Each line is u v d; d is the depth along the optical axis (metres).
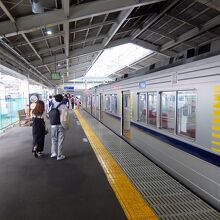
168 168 5.49
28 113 13.75
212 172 3.85
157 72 6.08
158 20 10.31
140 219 3.17
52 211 3.48
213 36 11.00
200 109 4.18
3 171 5.36
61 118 6.17
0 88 20.80
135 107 8.04
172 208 3.47
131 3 6.90
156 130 6.18
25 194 4.08
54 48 10.44
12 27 6.18
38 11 5.16
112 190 4.17
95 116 18.91
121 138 9.42
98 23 8.88
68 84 40.12
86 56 16.42
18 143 8.65
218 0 6.95
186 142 4.65
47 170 5.39
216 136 3.75
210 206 3.55
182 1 8.38
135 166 5.51
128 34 13.18
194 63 4.38
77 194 4.04
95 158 6.38
